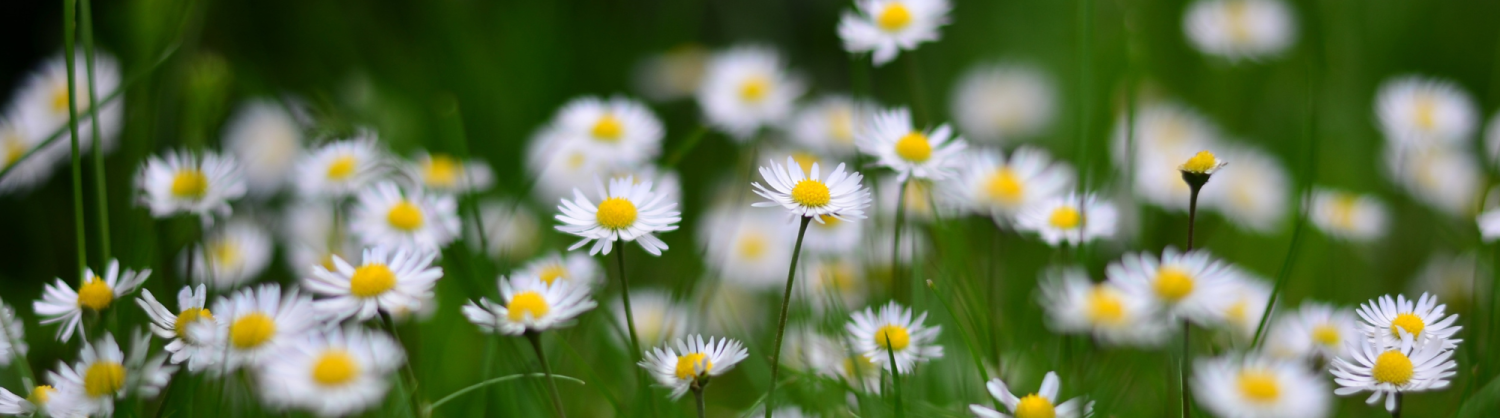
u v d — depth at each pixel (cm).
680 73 129
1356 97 110
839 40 137
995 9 142
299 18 117
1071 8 130
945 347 70
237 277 73
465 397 72
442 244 72
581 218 64
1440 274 81
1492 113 114
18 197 94
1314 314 69
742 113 84
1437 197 88
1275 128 112
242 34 112
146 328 69
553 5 127
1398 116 88
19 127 76
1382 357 62
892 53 73
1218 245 86
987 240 83
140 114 76
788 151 97
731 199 92
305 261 76
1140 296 64
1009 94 118
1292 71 112
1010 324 75
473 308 63
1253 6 106
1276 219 88
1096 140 85
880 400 67
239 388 67
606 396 68
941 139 69
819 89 131
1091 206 71
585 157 77
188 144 75
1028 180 73
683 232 94
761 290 82
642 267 89
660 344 72
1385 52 119
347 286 63
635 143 78
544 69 124
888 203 79
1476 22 126
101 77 76
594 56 133
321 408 62
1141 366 71
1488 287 77
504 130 113
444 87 115
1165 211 88
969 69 128
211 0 100
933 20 74
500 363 70
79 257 67
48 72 77
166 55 72
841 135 86
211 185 69
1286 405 66
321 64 116
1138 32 108
